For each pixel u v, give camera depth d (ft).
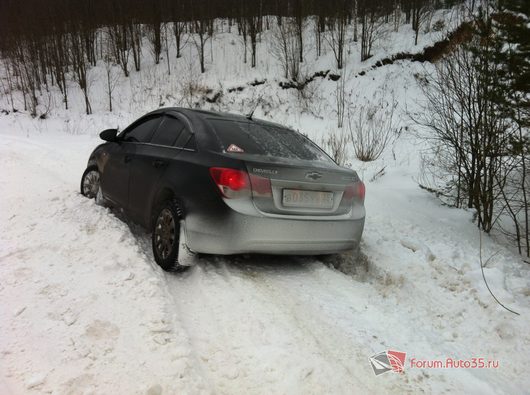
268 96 59.52
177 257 11.13
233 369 7.61
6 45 81.30
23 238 12.60
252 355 8.06
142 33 79.05
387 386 7.59
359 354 8.48
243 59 69.92
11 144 37.35
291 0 74.64
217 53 73.36
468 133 17.88
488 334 9.69
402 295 11.64
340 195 12.20
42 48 73.82
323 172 11.72
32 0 77.51
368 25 62.08
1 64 84.43
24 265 10.80
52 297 9.31
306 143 14.21
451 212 20.01
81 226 13.61
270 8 80.07
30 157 30.89
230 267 12.04
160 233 11.96
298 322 9.46
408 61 54.34
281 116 55.67
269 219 10.63
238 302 10.06
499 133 16.78
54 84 73.97
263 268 12.41
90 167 18.04
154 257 12.10
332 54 62.34
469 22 18.10
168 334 8.26
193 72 69.10
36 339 7.73
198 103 60.75
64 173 26.16
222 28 83.71
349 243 12.50
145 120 15.56
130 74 72.49
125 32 74.13
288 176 11.06
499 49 16.29
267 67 65.36
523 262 14.38
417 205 21.26
